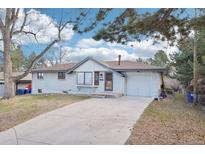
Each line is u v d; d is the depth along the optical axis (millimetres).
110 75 20328
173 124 8914
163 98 19062
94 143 6559
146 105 13883
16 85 31703
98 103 14711
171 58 26172
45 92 24562
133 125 8602
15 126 9016
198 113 12203
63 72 23266
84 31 6988
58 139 7059
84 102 15227
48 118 10305
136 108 12695
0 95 28672
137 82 19406
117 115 10664
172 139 6824
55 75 23953
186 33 6523
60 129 8305
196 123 9406
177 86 30391
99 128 8281
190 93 16656
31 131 8141
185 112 12242
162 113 11398
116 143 6508
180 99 19422
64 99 17031
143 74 19188
